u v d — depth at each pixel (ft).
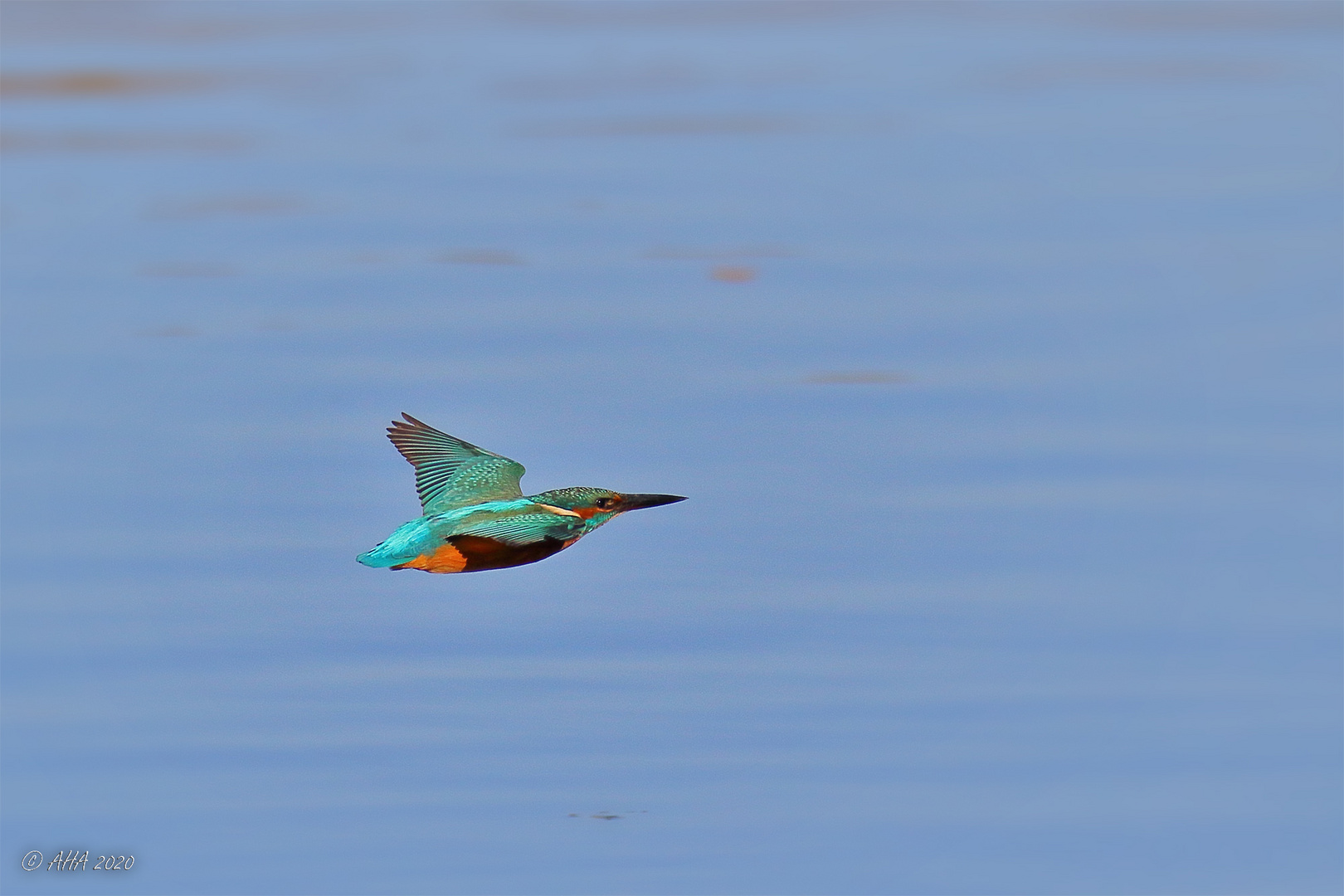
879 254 60.39
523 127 76.69
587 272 58.39
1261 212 64.80
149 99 81.92
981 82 83.51
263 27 95.25
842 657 36.99
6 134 76.59
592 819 32.14
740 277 57.98
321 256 60.54
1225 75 84.07
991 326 54.03
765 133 75.25
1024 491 43.75
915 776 33.32
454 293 56.39
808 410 47.93
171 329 54.08
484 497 30.22
